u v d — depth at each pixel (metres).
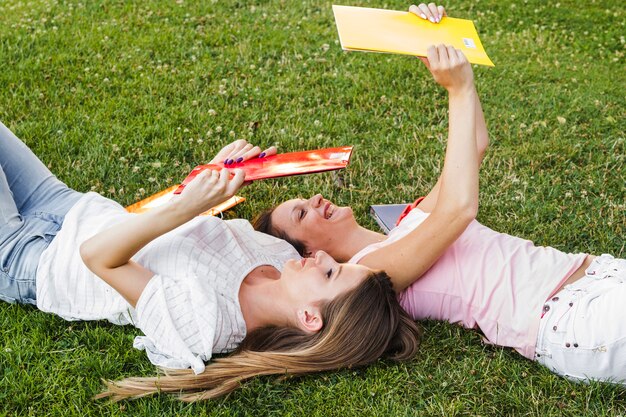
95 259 2.30
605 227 3.16
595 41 5.44
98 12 5.25
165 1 5.51
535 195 3.40
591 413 2.22
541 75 4.75
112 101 4.09
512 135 3.95
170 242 2.47
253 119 4.00
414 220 2.68
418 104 4.24
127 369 2.42
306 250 2.85
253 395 2.31
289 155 2.66
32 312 2.61
